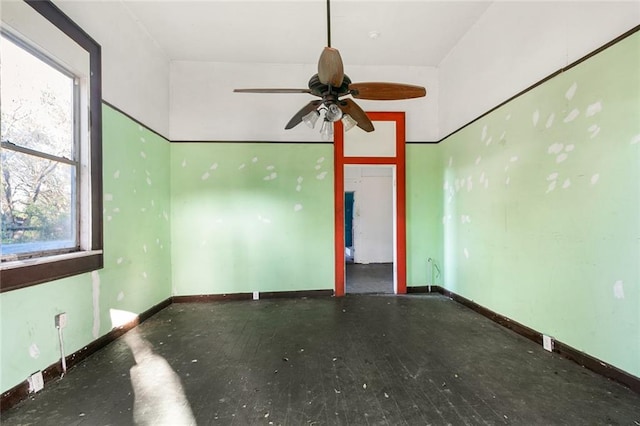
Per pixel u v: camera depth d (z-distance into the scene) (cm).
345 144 467
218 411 193
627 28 205
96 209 279
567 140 250
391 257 751
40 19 220
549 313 271
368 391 213
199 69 448
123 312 323
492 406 195
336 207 466
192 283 447
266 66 457
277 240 460
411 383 223
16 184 212
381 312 388
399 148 473
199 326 344
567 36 249
